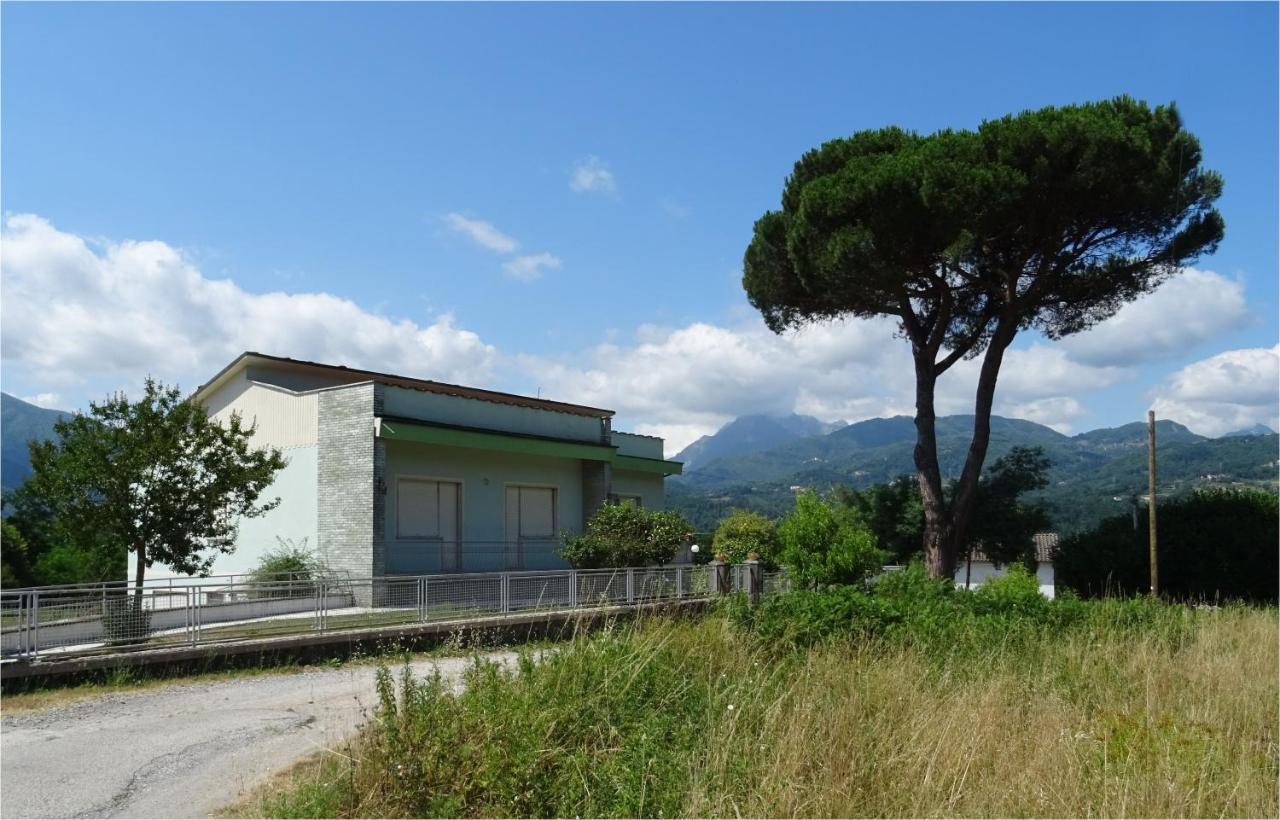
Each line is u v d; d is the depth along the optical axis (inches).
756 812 226.1
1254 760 283.9
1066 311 996.6
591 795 240.7
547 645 364.2
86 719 381.1
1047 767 257.9
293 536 856.3
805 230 919.7
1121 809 227.9
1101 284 942.4
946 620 502.3
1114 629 533.3
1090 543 1192.2
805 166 1031.6
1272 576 1061.1
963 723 282.4
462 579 655.1
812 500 895.7
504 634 637.3
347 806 248.8
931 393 984.9
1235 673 418.3
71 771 297.3
